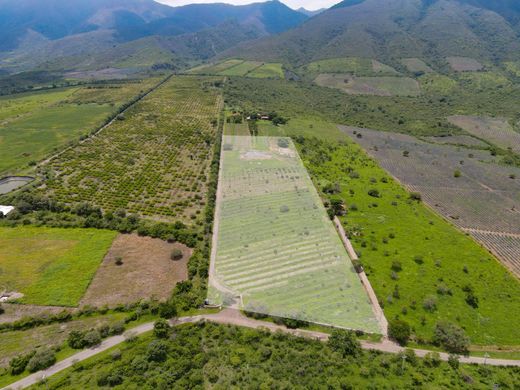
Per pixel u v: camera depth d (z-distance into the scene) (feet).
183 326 242.78
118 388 195.00
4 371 209.67
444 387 201.77
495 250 357.00
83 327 242.78
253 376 205.57
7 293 270.46
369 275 301.43
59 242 330.13
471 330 249.96
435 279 299.17
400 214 410.31
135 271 298.76
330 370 210.59
